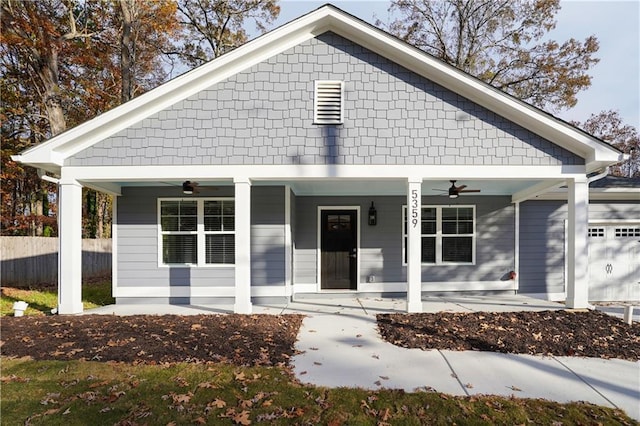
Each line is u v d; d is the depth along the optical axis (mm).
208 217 9141
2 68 16156
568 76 18047
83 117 17500
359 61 7527
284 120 7453
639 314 7613
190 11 19141
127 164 7434
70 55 15953
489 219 10156
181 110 7465
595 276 9992
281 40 7461
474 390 4121
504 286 10055
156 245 9023
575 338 5754
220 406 3639
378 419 3498
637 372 4641
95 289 12219
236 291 7477
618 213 10000
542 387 4219
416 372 4586
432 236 10156
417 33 20375
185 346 5242
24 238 13906
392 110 7480
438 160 7445
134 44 16266
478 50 19656
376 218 10203
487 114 7492
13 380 4180
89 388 4004
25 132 17750
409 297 7484
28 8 13047
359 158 7430
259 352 5129
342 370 4633
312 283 10102
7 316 7410
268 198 8961
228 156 7438
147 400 3744
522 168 7457
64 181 7375
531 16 18438
